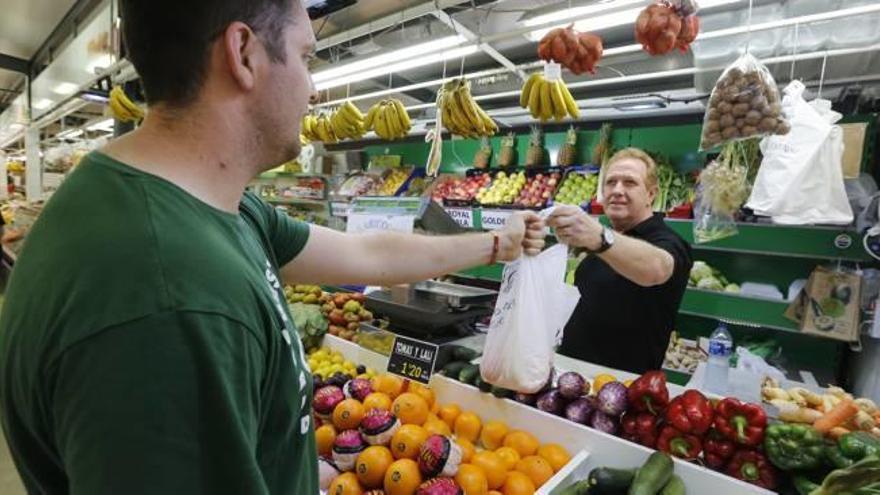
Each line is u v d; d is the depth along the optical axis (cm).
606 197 194
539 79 209
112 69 377
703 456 106
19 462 49
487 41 247
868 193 237
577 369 164
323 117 338
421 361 143
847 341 254
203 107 51
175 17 48
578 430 118
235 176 55
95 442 37
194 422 40
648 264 136
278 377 53
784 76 254
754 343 299
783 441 96
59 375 39
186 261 43
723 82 181
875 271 244
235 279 46
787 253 257
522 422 126
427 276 111
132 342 38
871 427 104
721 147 235
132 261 41
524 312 113
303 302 215
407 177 473
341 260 100
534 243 120
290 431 56
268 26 53
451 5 237
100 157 49
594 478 102
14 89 875
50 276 41
